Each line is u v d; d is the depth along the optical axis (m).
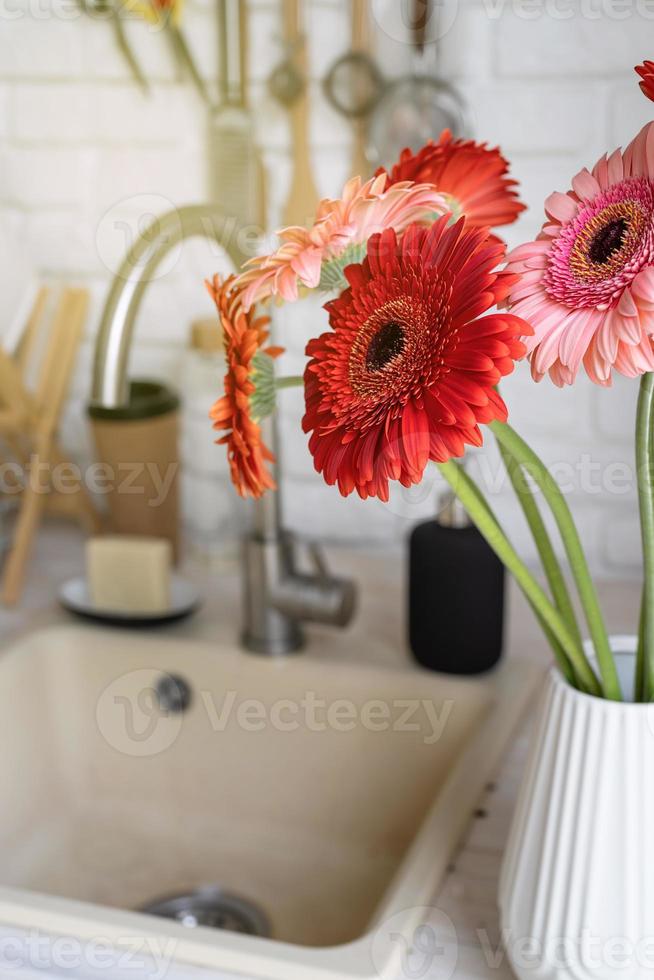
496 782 0.74
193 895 0.87
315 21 1.02
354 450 0.42
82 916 0.62
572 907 0.52
